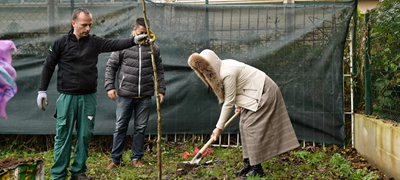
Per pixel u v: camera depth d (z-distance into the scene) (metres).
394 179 4.05
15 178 2.98
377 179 4.14
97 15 5.60
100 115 5.65
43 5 5.58
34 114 5.66
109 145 5.80
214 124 5.67
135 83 4.69
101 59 5.64
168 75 5.68
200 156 4.29
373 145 4.71
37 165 3.17
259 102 4.04
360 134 5.28
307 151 5.45
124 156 5.30
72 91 3.88
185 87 5.67
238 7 5.57
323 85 5.50
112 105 5.65
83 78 3.89
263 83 4.08
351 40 5.64
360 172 4.29
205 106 5.68
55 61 3.90
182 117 5.69
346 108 5.76
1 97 2.22
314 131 5.54
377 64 4.94
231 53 5.61
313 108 5.53
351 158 5.16
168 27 5.64
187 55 5.66
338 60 5.45
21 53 5.61
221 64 4.00
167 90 5.68
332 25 5.44
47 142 5.87
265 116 4.06
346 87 5.79
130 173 4.47
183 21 5.64
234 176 4.36
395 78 4.52
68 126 3.94
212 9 5.60
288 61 5.54
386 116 4.73
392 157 4.09
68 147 3.96
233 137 5.93
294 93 5.55
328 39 5.46
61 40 3.85
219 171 4.54
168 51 5.66
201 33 5.63
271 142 4.12
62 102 3.90
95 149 5.75
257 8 5.56
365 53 5.28
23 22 5.60
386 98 4.70
